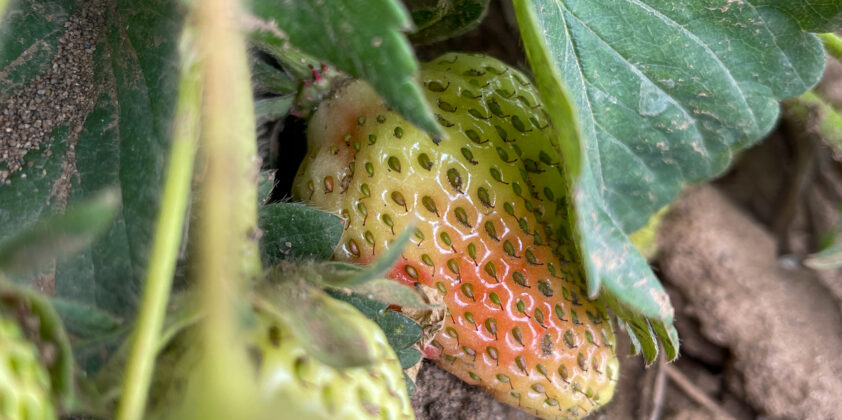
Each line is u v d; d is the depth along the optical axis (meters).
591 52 0.12
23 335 0.09
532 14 0.10
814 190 0.18
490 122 0.13
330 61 0.09
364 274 0.09
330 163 0.13
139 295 0.11
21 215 0.11
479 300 0.13
